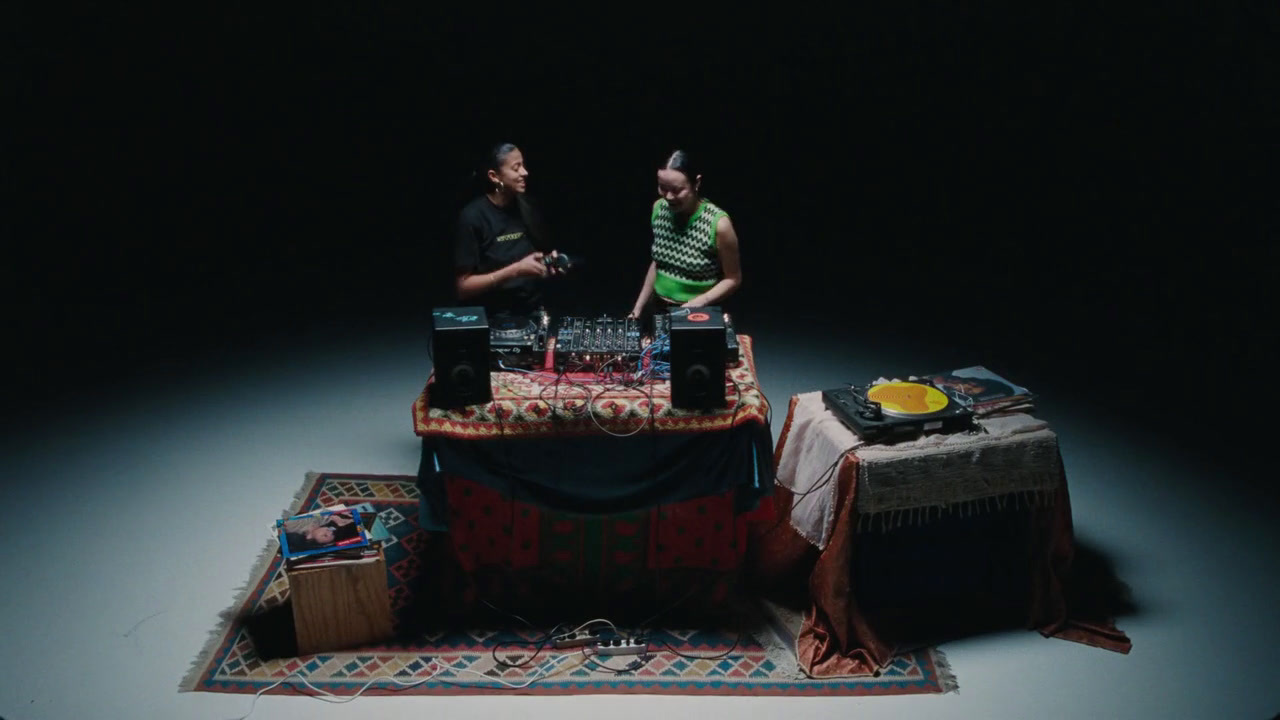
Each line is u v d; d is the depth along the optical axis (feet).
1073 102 31.94
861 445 12.50
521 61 32.30
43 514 15.62
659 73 32.32
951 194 29.63
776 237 27.27
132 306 23.17
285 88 31.71
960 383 13.79
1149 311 23.40
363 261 25.94
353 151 31.53
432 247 26.78
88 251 25.67
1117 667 12.84
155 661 12.81
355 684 12.45
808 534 13.07
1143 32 31.01
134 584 14.16
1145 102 31.60
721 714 12.06
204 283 24.49
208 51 30.68
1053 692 12.44
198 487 16.42
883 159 31.37
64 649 12.96
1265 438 18.25
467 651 13.02
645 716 12.01
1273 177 29.78
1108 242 26.99
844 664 12.80
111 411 18.72
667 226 15.53
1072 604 13.79
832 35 32.17
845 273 25.32
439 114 32.37
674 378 12.46
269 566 14.57
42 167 28.63
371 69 32.22
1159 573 14.64
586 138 31.89
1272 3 29.63
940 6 31.89
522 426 12.50
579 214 28.14
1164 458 17.57
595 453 12.67
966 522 13.11
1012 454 12.69
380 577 12.80
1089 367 20.83
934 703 12.25
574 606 13.83
